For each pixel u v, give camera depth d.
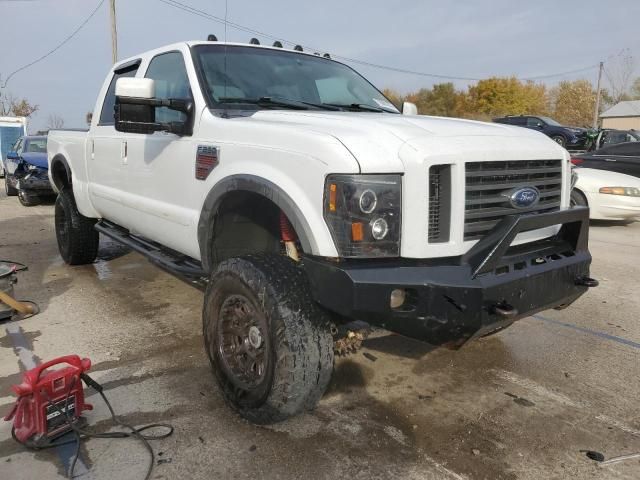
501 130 3.21
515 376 3.73
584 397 3.45
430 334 2.65
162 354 3.98
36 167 12.41
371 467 2.71
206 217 3.39
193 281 4.15
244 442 2.89
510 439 2.98
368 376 3.69
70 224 6.14
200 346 4.13
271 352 2.77
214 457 2.76
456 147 2.71
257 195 3.20
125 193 4.67
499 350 4.16
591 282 3.19
